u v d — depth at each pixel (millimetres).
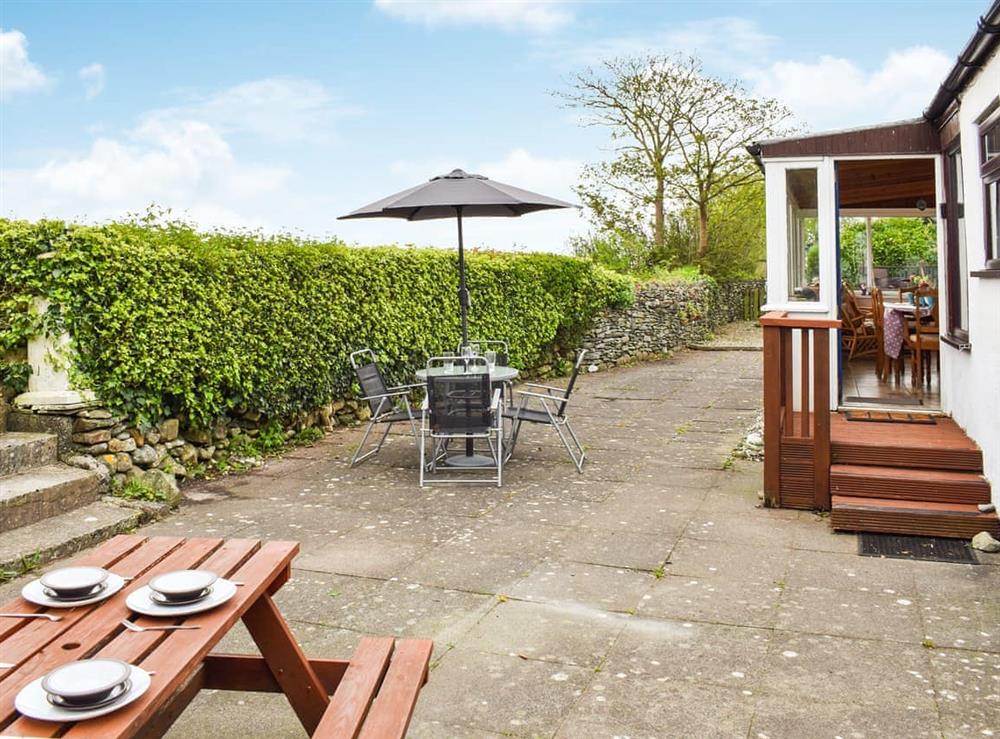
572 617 4527
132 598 2707
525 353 13906
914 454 6379
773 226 8023
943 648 4074
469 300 12352
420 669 2910
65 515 6125
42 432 6746
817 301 8297
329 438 9555
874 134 7758
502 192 7922
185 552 3201
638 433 9805
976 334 6383
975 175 6336
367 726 2496
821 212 7906
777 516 6398
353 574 5230
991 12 4996
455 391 7355
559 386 13789
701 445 9078
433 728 3381
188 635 2490
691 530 6074
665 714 3477
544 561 5441
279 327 8703
